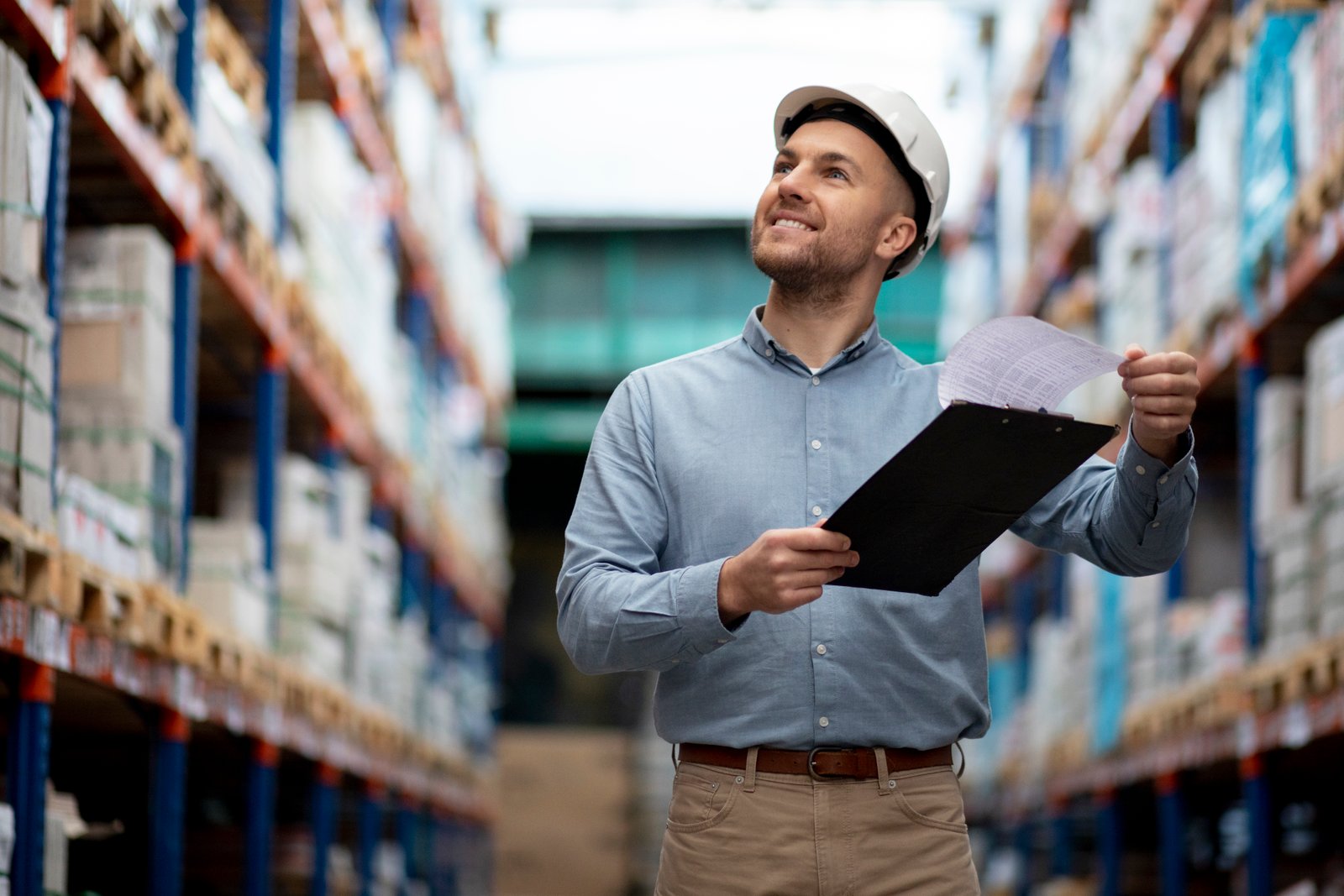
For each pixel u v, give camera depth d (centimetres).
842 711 227
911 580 219
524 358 1673
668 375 246
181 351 477
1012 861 1196
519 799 1484
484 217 1248
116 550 406
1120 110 815
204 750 673
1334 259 504
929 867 228
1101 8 860
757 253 242
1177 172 714
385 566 801
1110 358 210
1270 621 552
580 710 1875
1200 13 660
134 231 434
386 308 828
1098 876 880
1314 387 501
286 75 620
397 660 824
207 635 460
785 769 227
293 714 605
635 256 1698
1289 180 525
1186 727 637
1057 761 945
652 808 1575
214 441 707
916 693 231
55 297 361
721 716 229
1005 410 189
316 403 673
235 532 545
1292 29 540
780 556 200
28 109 331
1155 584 706
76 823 392
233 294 540
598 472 239
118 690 454
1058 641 955
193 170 480
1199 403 742
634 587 217
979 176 1308
